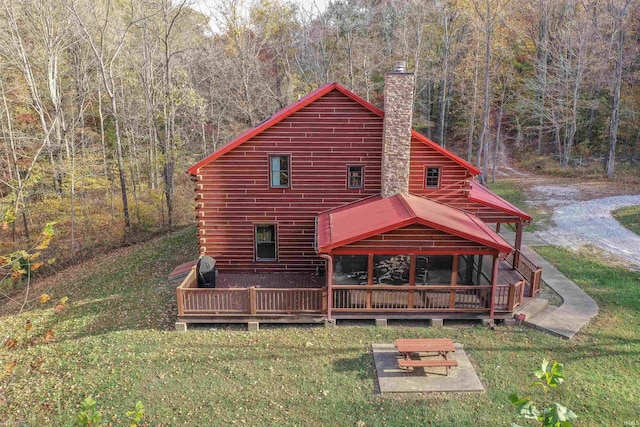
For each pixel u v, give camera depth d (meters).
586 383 10.56
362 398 10.34
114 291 17.67
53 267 22.33
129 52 33.81
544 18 39.62
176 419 9.88
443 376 10.94
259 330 13.38
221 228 16.88
